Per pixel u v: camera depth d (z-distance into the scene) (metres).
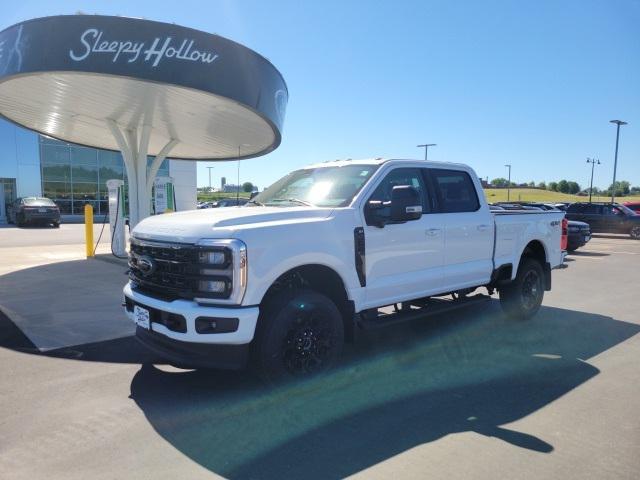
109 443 3.54
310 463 3.29
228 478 3.12
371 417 3.98
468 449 3.46
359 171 5.38
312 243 4.39
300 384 4.36
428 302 6.16
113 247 12.87
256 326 4.20
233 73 9.26
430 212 5.70
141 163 12.71
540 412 4.06
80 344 5.79
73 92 10.20
